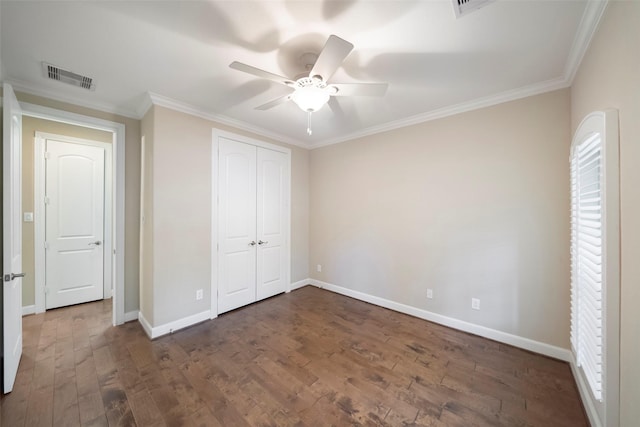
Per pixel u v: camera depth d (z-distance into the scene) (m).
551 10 1.40
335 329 2.70
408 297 3.09
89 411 1.58
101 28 1.55
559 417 1.55
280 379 1.90
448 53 1.79
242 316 3.02
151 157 2.52
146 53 1.81
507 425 1.50
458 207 2.69
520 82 2.18
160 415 1.56
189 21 1.50
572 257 1.91
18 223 2.01
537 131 2.24
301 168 4.14
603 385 1.29
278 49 1.76
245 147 3.32
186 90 2.36
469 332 2.62
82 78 2.14
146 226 2.64
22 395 1.71
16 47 1.72
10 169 1.72
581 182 1.68
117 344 2.37
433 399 1.70
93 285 3.49
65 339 2.46
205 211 2.89
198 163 2.82
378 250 3.38
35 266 3.05
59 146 3.23
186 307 2.73
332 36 1.29
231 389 1.79
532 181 2.27
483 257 2.53
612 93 1.27
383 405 1.65
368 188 3.48
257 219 3.48
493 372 1.98
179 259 2.67
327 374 1.96
